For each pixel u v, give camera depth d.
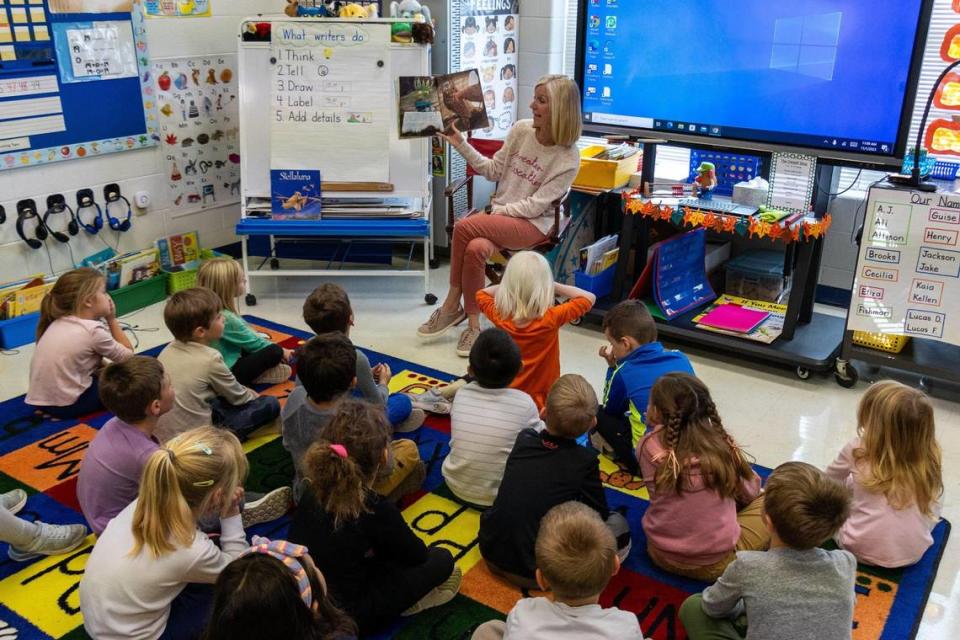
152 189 4.37
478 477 2.52
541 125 3.67
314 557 1.97
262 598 1.43
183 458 1.83
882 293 3.30
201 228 4.68
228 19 4.50
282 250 4.73
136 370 2.23
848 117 3.43
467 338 3.73
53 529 2.41
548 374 2.99
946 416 3.27
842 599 1.77
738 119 3.71
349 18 4.08
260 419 2.98
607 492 2.73
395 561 2.09
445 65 4.32
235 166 4.77
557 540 1.66
